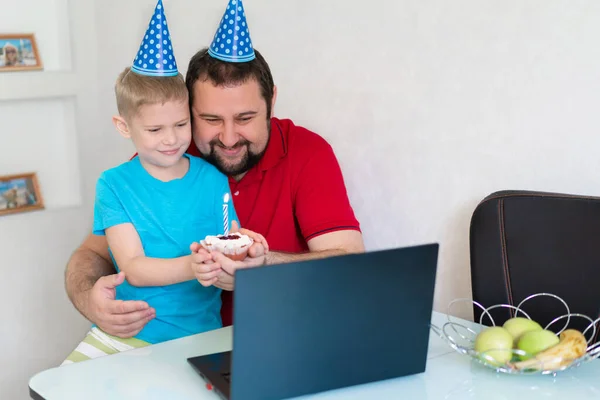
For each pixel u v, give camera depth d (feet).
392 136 6.21
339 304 3.67
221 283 4.86
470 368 4.15
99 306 5.07
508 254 5.10
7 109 8.56
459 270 5.94
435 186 5.99
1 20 8.39
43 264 8.76
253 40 7.18
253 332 3.49
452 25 5.68
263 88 5.47
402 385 3.92
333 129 6.64
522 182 5.49
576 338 3.85
